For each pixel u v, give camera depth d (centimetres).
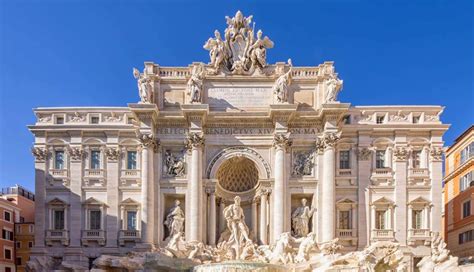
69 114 5891
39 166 5788
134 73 5759
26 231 7250
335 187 5719
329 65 5872
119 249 5634
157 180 5712
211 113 5731
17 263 7219
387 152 5803
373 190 5728
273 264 4641
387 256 4759
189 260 4909
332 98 5681
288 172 5716
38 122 5866
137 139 5844
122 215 5697
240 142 5812
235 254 5309
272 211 5666
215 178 5750
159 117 5738
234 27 6062
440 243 5522
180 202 5809
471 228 6216
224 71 5953
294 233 5625
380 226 5703
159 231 5628
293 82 5938
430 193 5700
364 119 5869
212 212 5688
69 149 5812
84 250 5638
